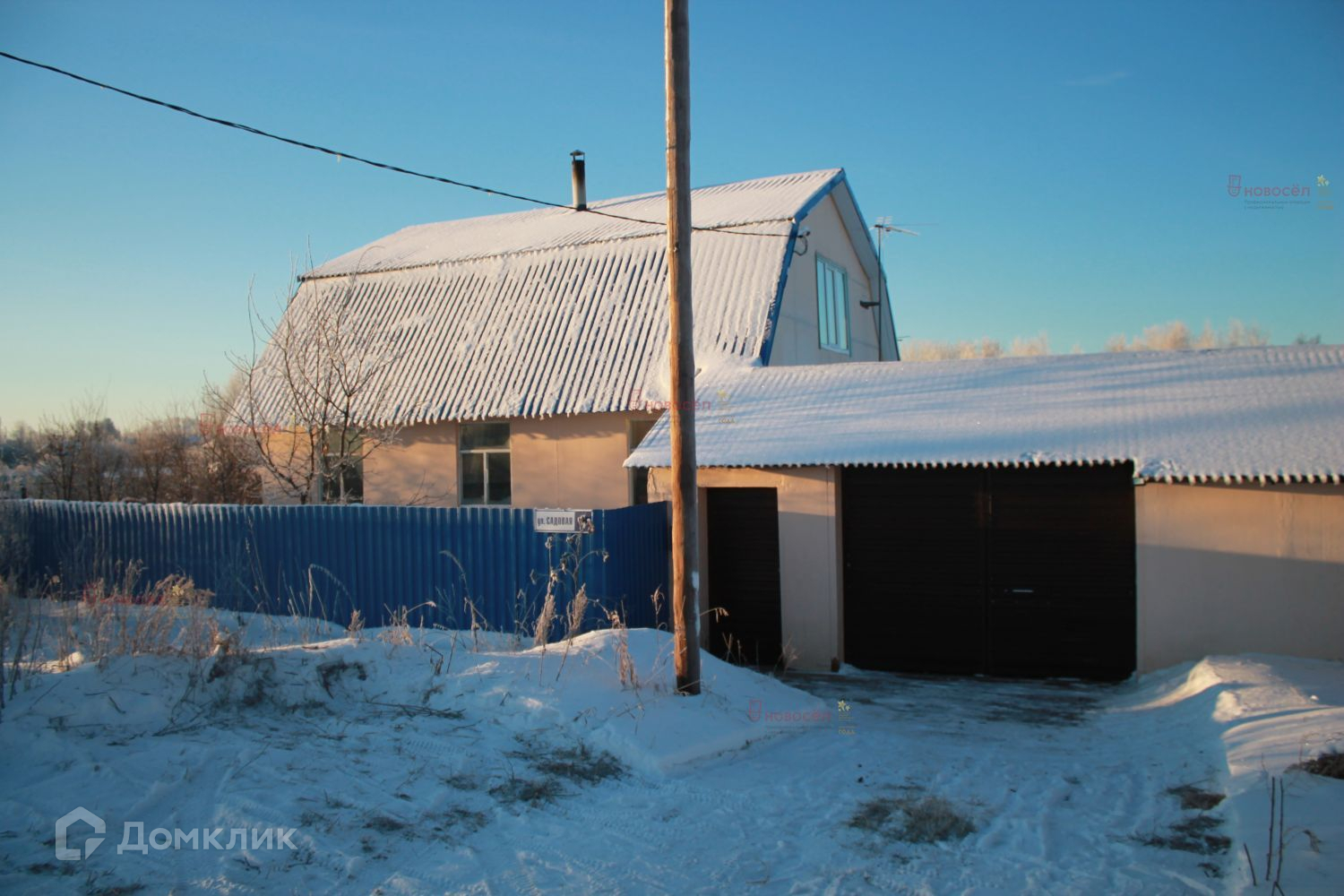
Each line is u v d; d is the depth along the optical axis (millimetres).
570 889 4770
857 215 20906
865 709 9547
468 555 12047
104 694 6660
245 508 13711
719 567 12867
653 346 16766
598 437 16391
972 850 5441
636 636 9242
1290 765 6211
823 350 19422
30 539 16016
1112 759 7434
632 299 17953
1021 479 11516
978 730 8562
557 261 19609
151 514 14523
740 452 12227
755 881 4961
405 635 9086
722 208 19766
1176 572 10492
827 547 12008
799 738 7965
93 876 4531
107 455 28141
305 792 5676
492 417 16906
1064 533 11328
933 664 11844
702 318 16797
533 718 7129
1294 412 10922
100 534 15031
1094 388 12547
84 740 6172
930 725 8797
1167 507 10539
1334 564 9930
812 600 12078
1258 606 10188
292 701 7285
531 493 16938
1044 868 5172
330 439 18547
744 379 14992
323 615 12688
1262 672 9016
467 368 18125
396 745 6617
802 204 18016
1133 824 5863
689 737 7195
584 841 5391
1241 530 10266
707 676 8734
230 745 6316
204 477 24172
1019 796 6449
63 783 5520
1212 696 8508
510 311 19000
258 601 13469
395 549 12570
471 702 7434
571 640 8977
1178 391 12016
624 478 16188
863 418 12727
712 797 6203
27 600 11938
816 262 19453
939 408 12672
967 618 11727
